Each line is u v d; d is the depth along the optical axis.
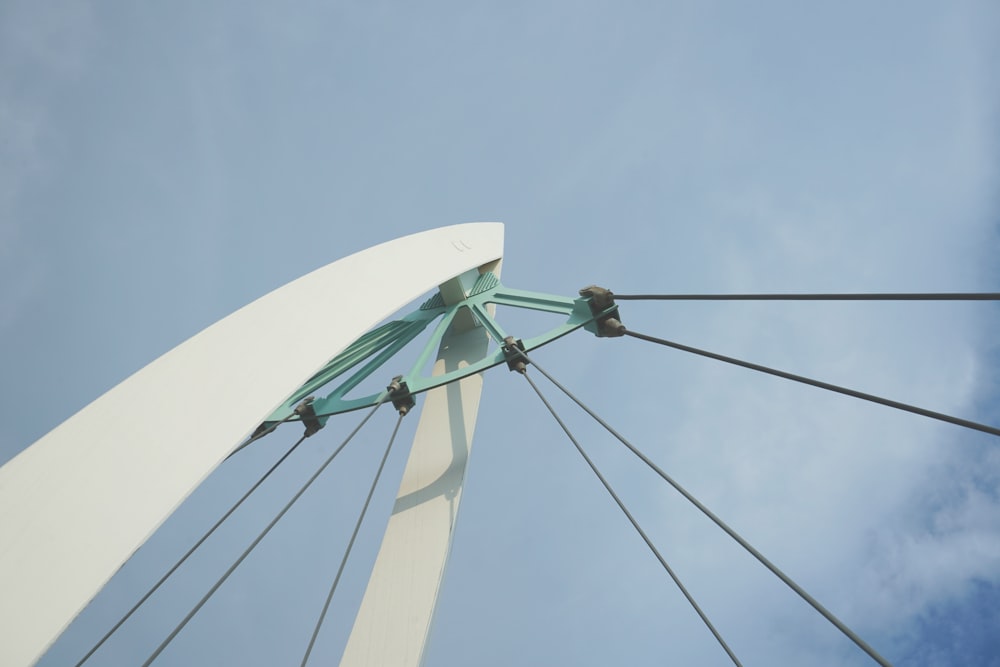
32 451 9.15
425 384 15.29
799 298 12.36
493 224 21.27
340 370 17.20
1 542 8.14
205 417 10.36
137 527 8.85
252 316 12.20
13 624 7.60
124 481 9.19
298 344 12.16
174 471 9.57
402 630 12.68
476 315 18.69
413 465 16.22
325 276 13.80
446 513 14.58
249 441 14.72
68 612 7.91
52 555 8.22
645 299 15.01
